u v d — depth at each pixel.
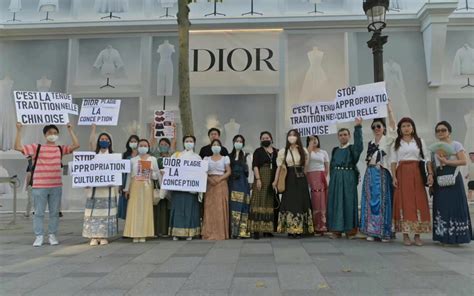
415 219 6.67
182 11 9.34
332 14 13.10
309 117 8.02
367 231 7.21
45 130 7.46
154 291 4.19
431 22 12.35
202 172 7.59
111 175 7.28
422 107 12.87
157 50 13.44
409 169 6.77
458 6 13.03
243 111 13.16
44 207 7.27
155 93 13.34
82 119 7.81
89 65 13.48
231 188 7.91
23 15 13.62
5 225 10.28
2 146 13.34
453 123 12.78
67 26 13.31
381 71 8.42
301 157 7.70
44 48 13.56
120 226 10.18
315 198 7.96
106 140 7.59
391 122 7.32
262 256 5.96
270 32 13.27
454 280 4.50
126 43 13.48
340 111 7.69
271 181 7.84
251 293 4.08
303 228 7.64
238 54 13.27
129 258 5.93
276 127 13.05
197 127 13.15
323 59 13.16
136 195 7.50
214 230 7.77
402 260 5.58
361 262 5.47
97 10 13.52
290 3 13.35
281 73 13.17
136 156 7.82
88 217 7.22
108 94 13.40
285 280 4.56
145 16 13.47
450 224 6.54
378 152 7.16
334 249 6.48
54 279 4.72
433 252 6.17
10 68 13.56
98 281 4.61
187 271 5.05
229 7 13.44
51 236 7.36
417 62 13.02
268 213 7.75
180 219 7.63
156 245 7.09
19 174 13.37
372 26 8.52
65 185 13.28
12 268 5.33
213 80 13.23
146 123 13.23
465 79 12.88
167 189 7.46
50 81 13.47
